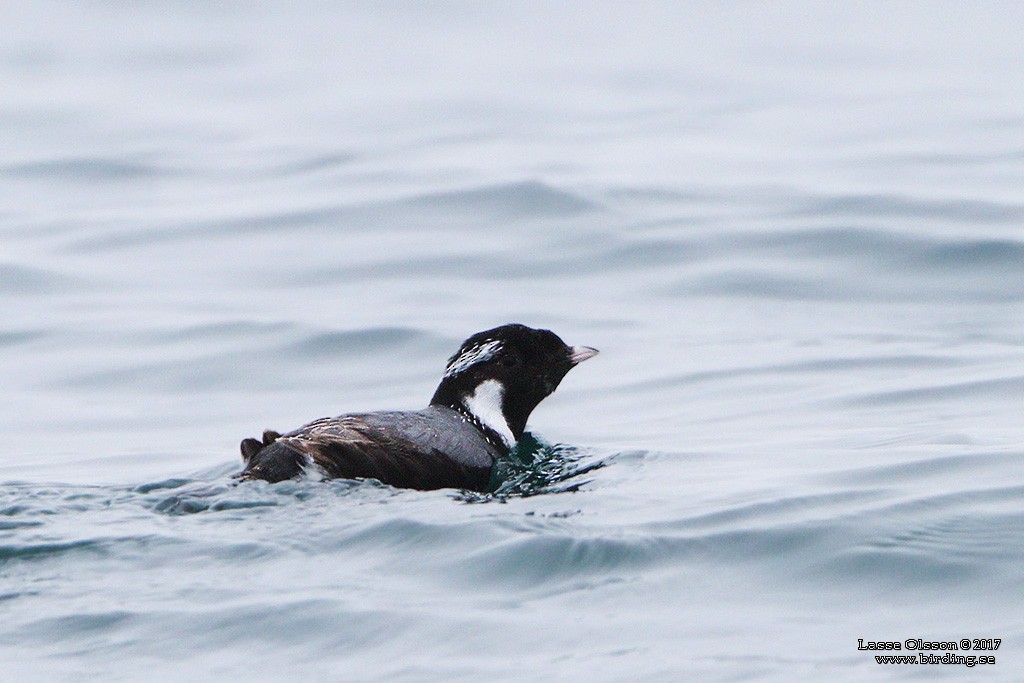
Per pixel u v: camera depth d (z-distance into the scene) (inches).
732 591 343.9
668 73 1608.0
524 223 922.1
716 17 2122.3
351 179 1050.7
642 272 837.8
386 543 377.7
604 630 319.3
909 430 546.9
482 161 1099.3
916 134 1184.2
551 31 2039.9
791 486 440.5
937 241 856.3
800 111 1334.9
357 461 439.2
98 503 420.8
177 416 637.3
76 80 1626.5
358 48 1895.9
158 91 1556.3
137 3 2176.4
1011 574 348.8
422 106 1408.7
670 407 627.5
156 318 767.7
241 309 780.6
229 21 2092.8
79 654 312.7
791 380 655.8
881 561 359.9
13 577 356.8
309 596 339.6
